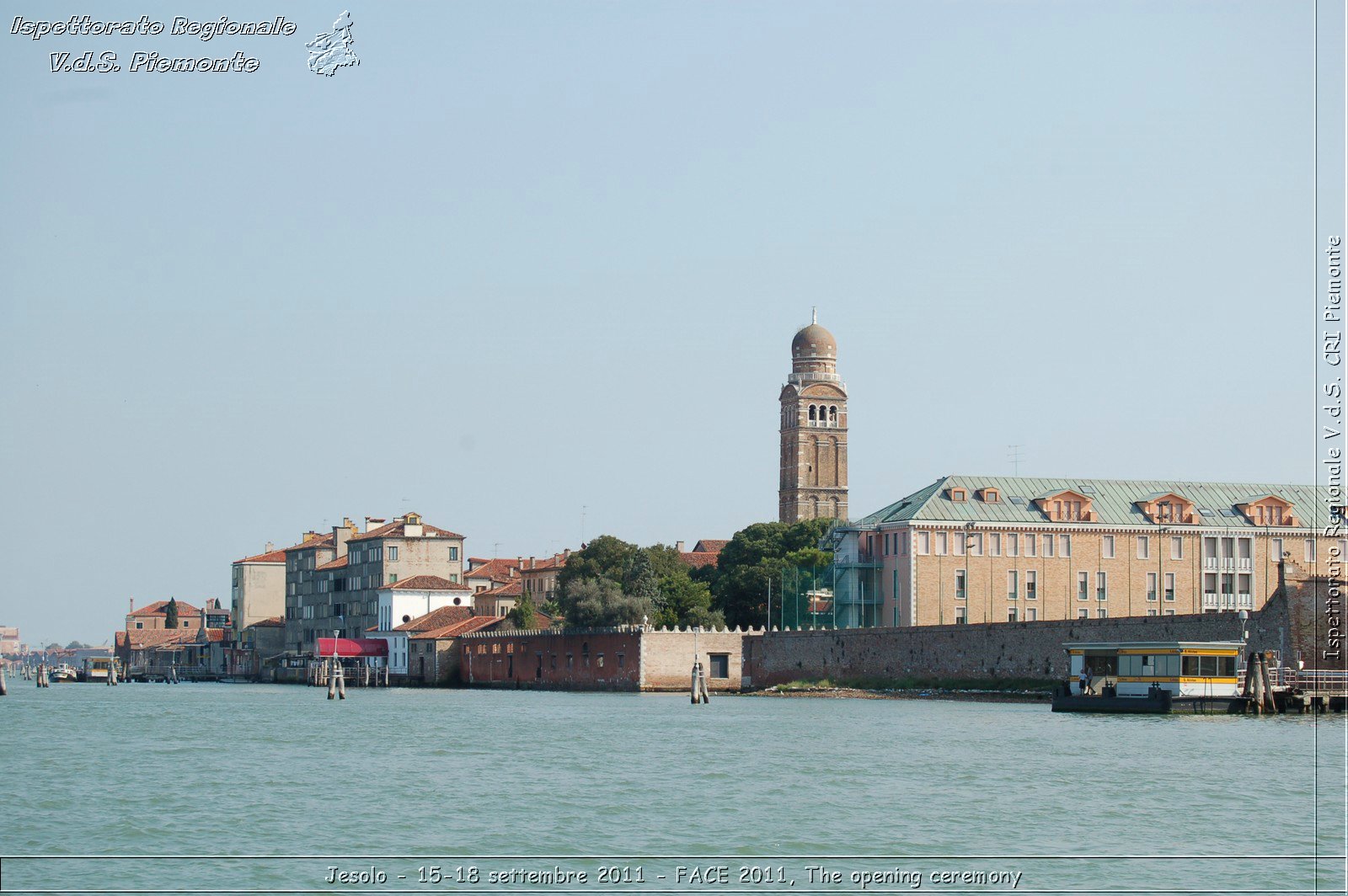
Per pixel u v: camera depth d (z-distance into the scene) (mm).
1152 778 98875
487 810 87188
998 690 189625
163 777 104000
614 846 76312
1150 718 148000
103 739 140250
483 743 130875
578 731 144500
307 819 84125
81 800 92062
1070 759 110375
